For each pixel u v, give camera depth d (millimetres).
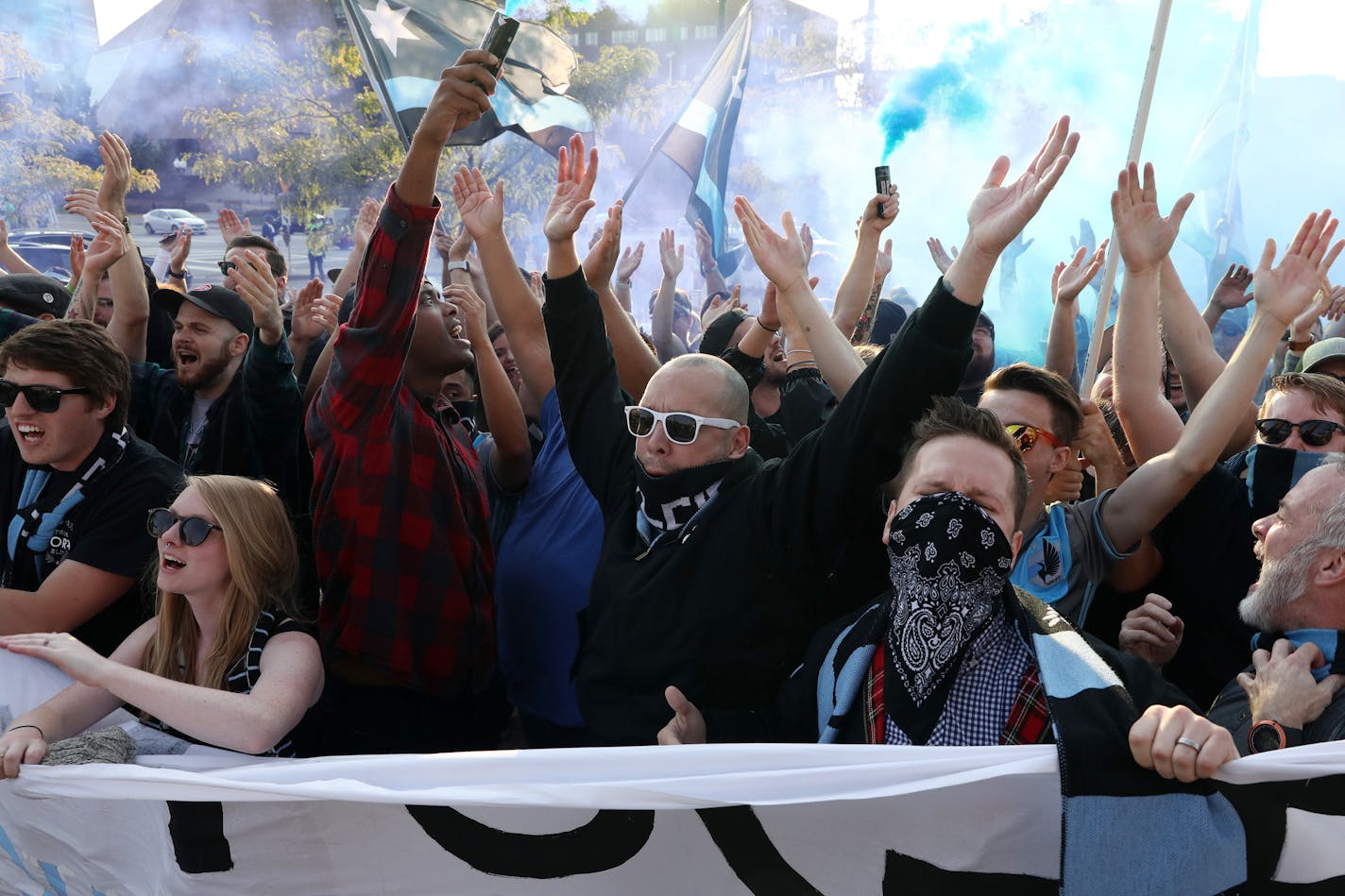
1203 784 1722
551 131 5633
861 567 2543
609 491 2762
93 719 2453
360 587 2895
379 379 2758
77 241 4992
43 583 2846
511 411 3502
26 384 2811
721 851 1940
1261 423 2846
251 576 2418
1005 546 1948
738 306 6461
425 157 2523
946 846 1847
